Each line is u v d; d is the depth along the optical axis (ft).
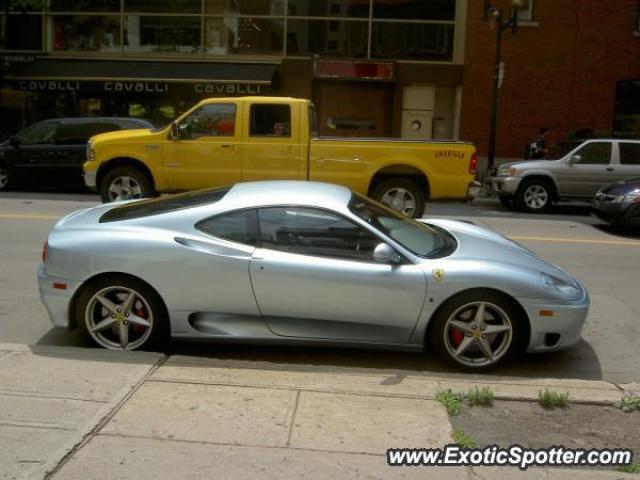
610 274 27.76
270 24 71.46
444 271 15.98
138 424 12.00
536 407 13.51
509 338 16.17
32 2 66.03
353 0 71.05
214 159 37.11
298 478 10.44
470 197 37.63
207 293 16.16
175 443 11.37
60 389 13.42
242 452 11.14
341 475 10.57
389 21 71.10
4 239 31.30
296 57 71.05
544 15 69.56
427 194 37.78
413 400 13.52
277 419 12.40
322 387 14.10
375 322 16.17
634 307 22.80
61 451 10.91
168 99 70.08
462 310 16.10
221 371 14.96
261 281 16.02
